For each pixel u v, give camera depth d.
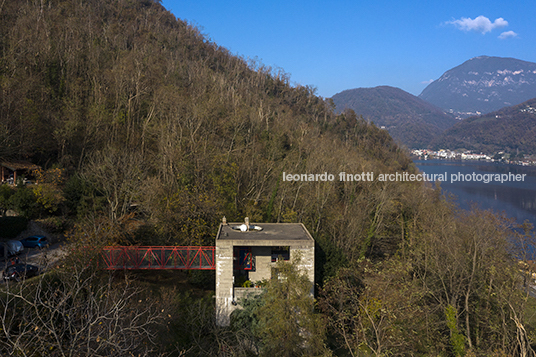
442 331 36.19
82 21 103.19
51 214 45.12
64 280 21.16
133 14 147.88
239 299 27.75
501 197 138.00
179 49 135.00
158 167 50.25
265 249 29.89
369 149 117.75
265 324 24.97
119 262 29.41
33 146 53.38
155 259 30.53
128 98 66.88
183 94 73.44
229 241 27.48
